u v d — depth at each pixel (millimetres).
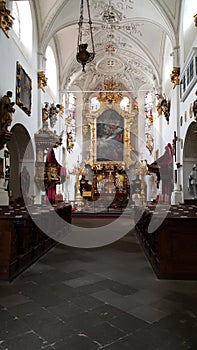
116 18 16516
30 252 6098
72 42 18531
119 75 23594
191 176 12898
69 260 6582
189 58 11570
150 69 20406
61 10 14359
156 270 5457
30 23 13312
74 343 2979
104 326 3346
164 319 3533
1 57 9570
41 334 3158
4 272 4914
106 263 6328
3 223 5023
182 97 13320
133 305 3963
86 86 24031
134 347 2910
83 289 4609
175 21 14281
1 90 9578
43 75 14461
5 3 9703
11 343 2973
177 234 5227
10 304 3979
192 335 3152
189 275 5145
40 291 4508
